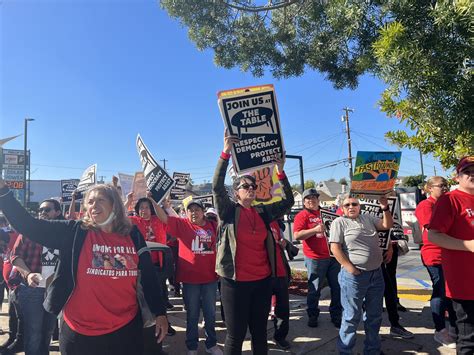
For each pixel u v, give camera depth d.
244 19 8.39
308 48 7.95
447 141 4.14
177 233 4.68
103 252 2.54
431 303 4.78
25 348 3.66
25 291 3.68
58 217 4.29
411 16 3.47
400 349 4.56
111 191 2.65
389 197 4.61
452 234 3.21
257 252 3.59
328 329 5.42
